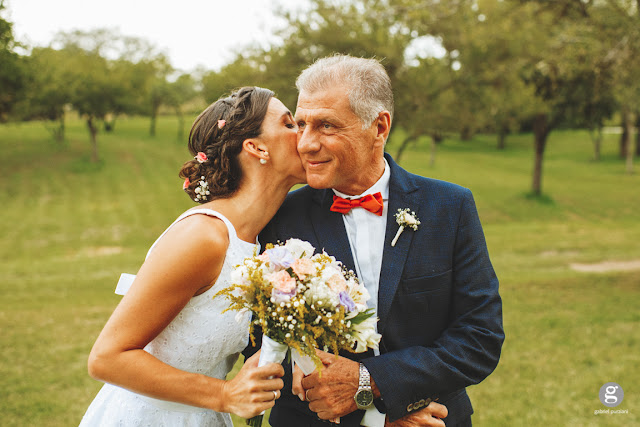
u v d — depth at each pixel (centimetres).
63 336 592
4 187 2602
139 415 178
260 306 153
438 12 1025
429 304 182
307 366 171
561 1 932
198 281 161
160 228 1739
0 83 1034
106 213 2006
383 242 186
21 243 1516
